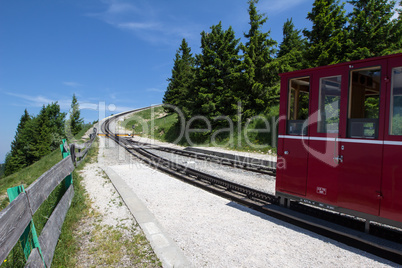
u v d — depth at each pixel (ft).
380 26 49.88
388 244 13.74
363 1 52.26
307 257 13.51
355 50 49.75
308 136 17.62
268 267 12.59
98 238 15.85
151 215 19.38
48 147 155.63
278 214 19.17
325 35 53.67
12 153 169.27
